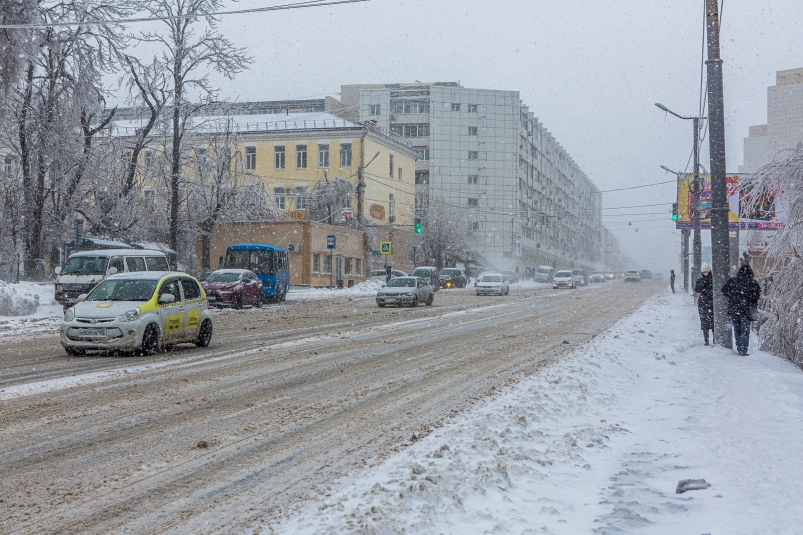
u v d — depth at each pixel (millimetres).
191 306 16016
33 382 11023
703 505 5348
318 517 4840
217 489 5809
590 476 6297
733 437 7438
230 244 54688
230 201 50094
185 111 44281
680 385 11508
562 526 4918
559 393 10102
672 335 20391
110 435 7684
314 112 79500
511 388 10672
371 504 4992
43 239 40281
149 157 48406
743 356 15008
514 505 5363
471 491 5504
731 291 15602
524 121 107562
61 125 37219
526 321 25469
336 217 63500
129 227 44469
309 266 53594
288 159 71188
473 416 8344
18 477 6117
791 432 7668
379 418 8656
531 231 114438
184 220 49469
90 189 43281
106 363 13328
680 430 8086
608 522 5000
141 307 14570
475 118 101312
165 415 8750
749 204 16672
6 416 8555
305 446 7258
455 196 100438
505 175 101312
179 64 42656
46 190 38844
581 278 86750
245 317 26922
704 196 47375
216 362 13648
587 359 13859
